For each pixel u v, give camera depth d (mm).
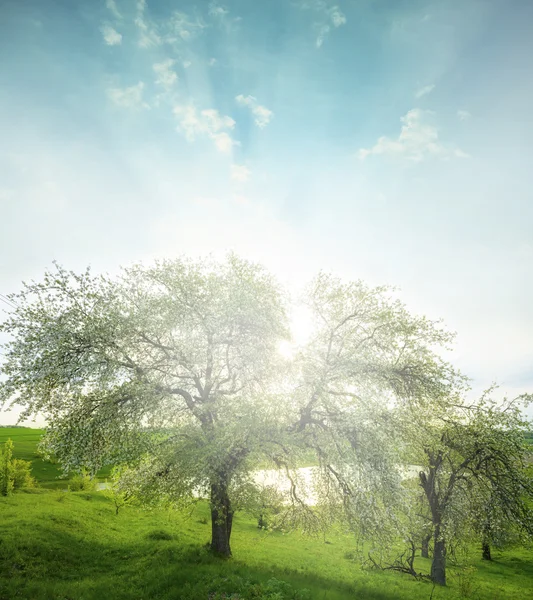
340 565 28953
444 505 26438
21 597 13203
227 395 21516
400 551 30859
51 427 17531
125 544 22953
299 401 19891
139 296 21344
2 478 35438
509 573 36250
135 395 18062
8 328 17484
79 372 17328
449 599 21219
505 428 24156
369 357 20531
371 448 18719
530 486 21922
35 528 21438
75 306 18672
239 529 39375
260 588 15102
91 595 13891
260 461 19922
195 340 20719
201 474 17438
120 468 20156
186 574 16578
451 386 20531
